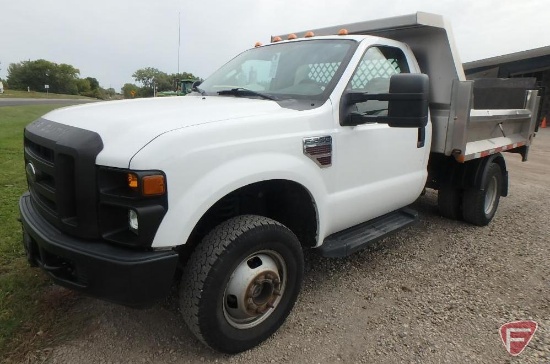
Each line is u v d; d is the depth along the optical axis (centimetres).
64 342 285
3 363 262
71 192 247
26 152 300
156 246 235
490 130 519
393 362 276
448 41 425
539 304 352
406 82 282
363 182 362
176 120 254
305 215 327
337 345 292
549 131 1872
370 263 426
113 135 243
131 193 230
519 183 845
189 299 258
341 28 445
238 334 276
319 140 312
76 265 243
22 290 341
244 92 363
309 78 355
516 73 2178
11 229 448
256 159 271
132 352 279
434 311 336
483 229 540
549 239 507
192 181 242
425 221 564
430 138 441
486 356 283
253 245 269
